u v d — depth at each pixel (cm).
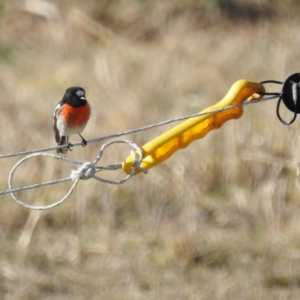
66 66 2048
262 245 1212
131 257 1224
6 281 1174
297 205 1280
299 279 1140
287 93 779
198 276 1170
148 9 2428
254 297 1110
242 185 1360
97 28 2305
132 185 1356
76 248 1248
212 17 2386
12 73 2027
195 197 1334
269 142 1387
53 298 1138
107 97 1766
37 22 2394
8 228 1295
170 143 724
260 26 2317
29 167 1395
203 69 1923
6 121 1591
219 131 1454
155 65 1948
